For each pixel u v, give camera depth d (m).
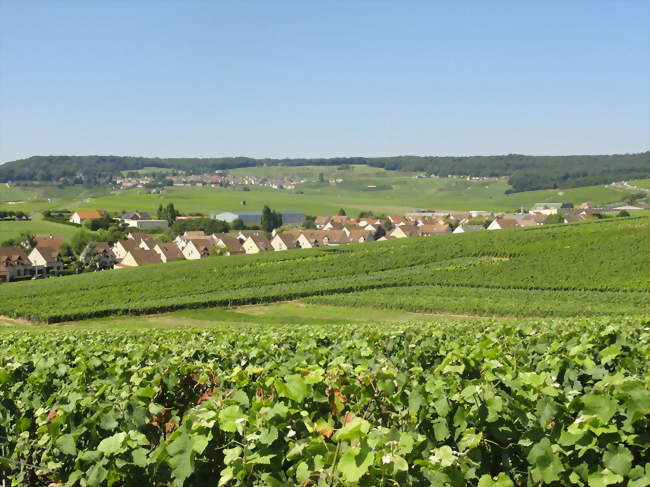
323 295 58.19
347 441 5.81
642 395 5.96
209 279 71.06
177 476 6.23
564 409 6.37
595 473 5.66
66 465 7.45
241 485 6.02
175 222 161.75
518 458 6.68
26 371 11.23
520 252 73.62
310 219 188.38
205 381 10.00
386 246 86.81
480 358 9.16
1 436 8.69
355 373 8.74
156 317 51.12
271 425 6.25
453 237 90.69
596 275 60.19
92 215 174.62
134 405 7.69
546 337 14.95
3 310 55.81
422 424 7.13
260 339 17.47
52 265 111.69
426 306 49.75
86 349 15.06
